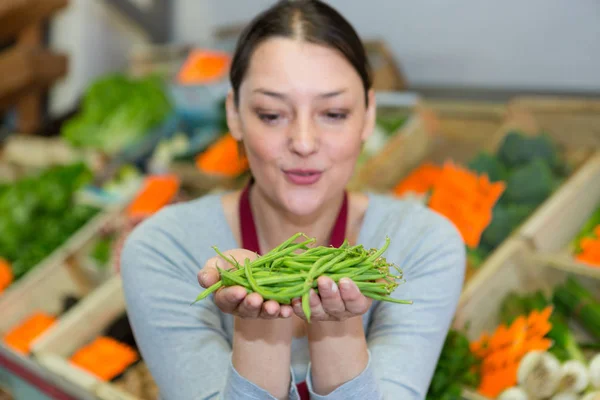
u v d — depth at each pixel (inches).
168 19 177.9
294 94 40.6
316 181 42.8
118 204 109.1
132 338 84.4
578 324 75.0
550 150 96.3
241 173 103.4
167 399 42.8
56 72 150.9
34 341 80.6
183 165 111.4
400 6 131.5
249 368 34.4
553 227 81.1
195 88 130.3
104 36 181.5
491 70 122.8
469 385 63.8
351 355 35.4
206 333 43.7
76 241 103.1
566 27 111.9
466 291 73.2
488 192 82.4
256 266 31.4
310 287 29.4
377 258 32.2
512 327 65.0
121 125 133.9
